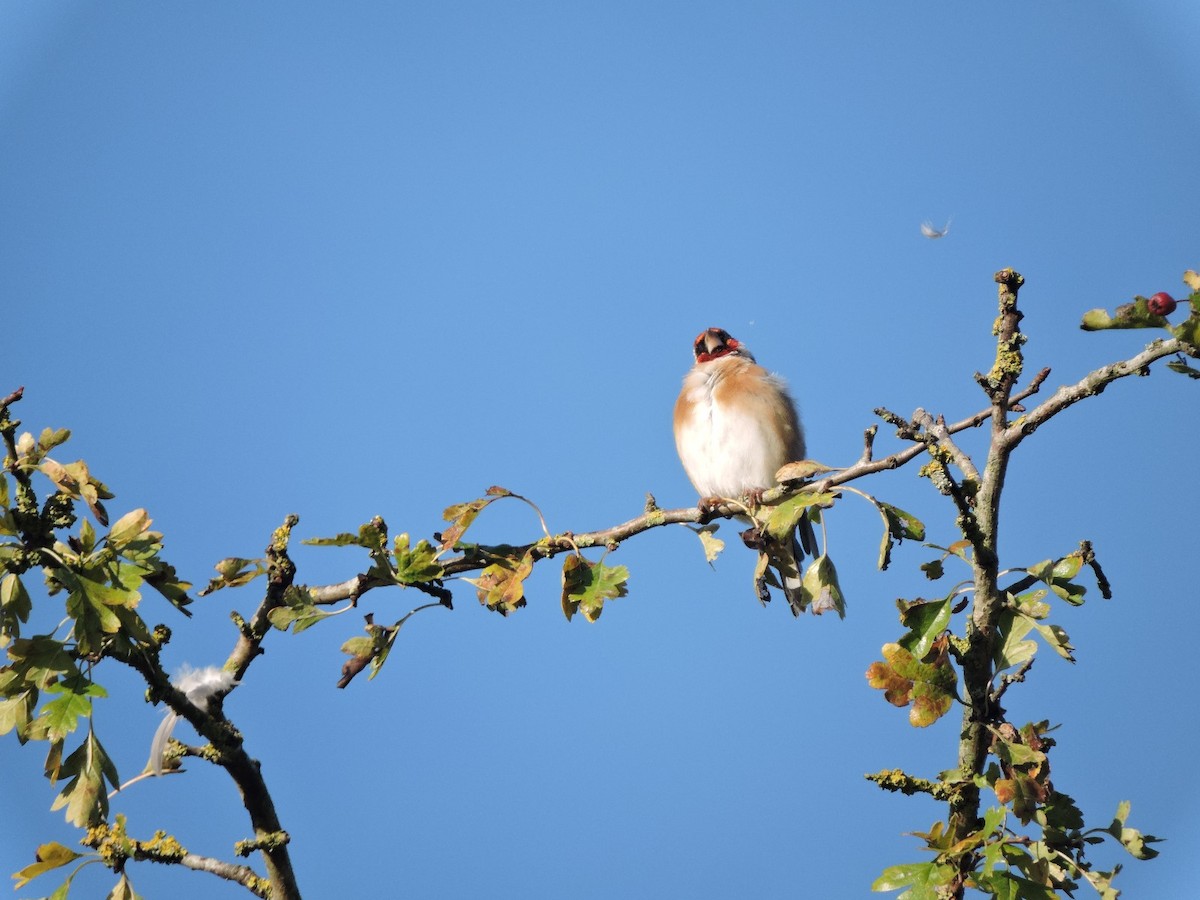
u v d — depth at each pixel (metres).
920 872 7.32
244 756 8.59
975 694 7.82
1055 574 7.98
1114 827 7.52
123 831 8.09
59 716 7.63
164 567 8.30
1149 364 7.45
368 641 8.84
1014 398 8.09
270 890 8.38
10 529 7.65
